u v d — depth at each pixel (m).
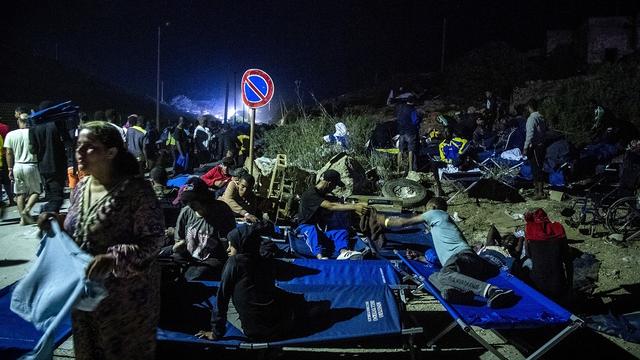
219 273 5.12
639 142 7.45
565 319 4.11
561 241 4.98
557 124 12.73
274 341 3.90
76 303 2.55
